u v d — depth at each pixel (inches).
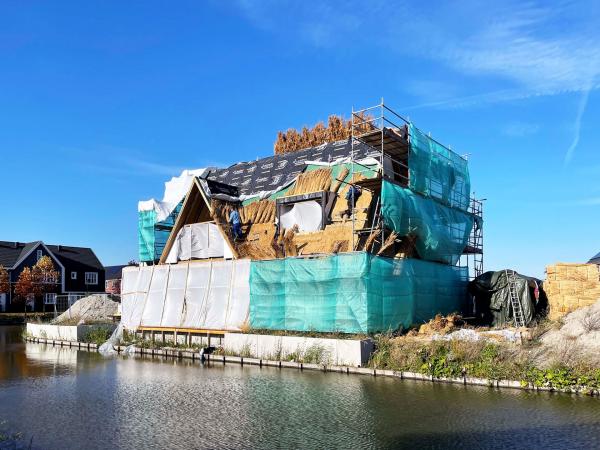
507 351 603.2
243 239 977.5
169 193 1253.7
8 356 924.0
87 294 1598.2
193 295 962.1
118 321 1251.8
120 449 371.6
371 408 474.3
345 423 426.9
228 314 895.7
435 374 595.5
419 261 861.2
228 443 381.4
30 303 2311.8
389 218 788.0
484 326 893.8
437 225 917.8
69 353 970.7
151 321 1010.7
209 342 909.8
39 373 716.7
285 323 798.5
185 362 810.8
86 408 497.0
